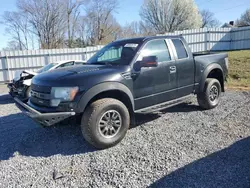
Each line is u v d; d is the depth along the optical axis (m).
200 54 5.76
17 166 3.46
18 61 15.80
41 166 3.42
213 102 5.64
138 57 4.27
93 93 3.66
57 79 3.75
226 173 2.94
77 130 4.75
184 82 4.97
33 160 3.62
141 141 4.02
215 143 3.77
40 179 3.10
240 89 7.95
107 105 3.73
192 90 5.20
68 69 4.23
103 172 3.15
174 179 2.90
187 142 3.87
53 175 3.16
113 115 3.85
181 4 41.66
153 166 3.22
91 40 39.94
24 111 4.08
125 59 4.30
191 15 42.38
